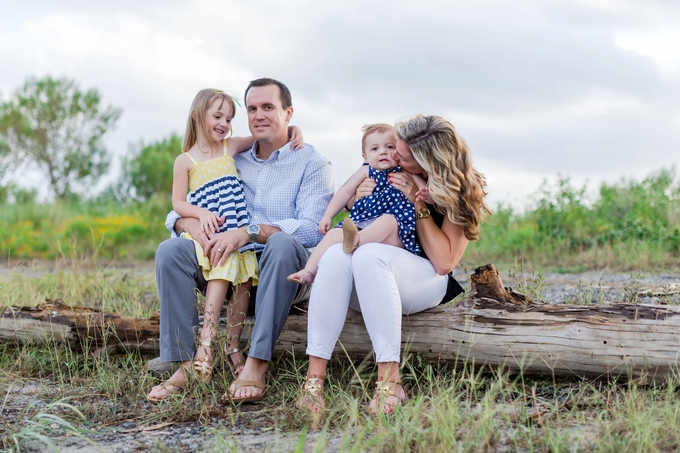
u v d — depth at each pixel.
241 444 2.96
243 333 4.09
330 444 2.92
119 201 22.20
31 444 3.00
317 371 3.44
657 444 2.74
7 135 26.77
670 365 3.40
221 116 4.27
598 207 11.75
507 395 3.45
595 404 3.28
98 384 3.83
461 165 3.59
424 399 3.29
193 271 3.85
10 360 4.36
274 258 3.64
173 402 3.50
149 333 4.33
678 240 10.14
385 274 3.43
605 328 3.53
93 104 27.50
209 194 4.19
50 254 13.34
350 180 4.08
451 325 3.73
